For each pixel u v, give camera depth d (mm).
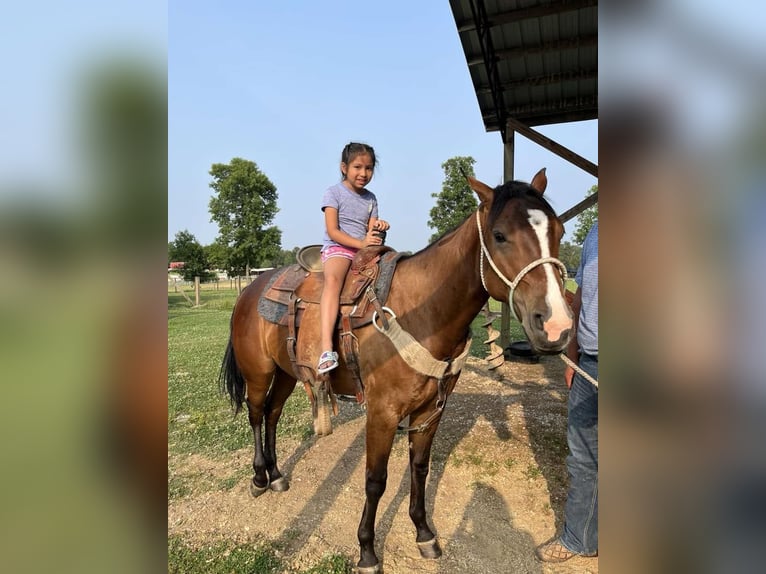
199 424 4273
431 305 2031
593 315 2029
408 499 2865
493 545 2434
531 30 4492
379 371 2090
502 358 3992
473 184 1893
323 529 2588
